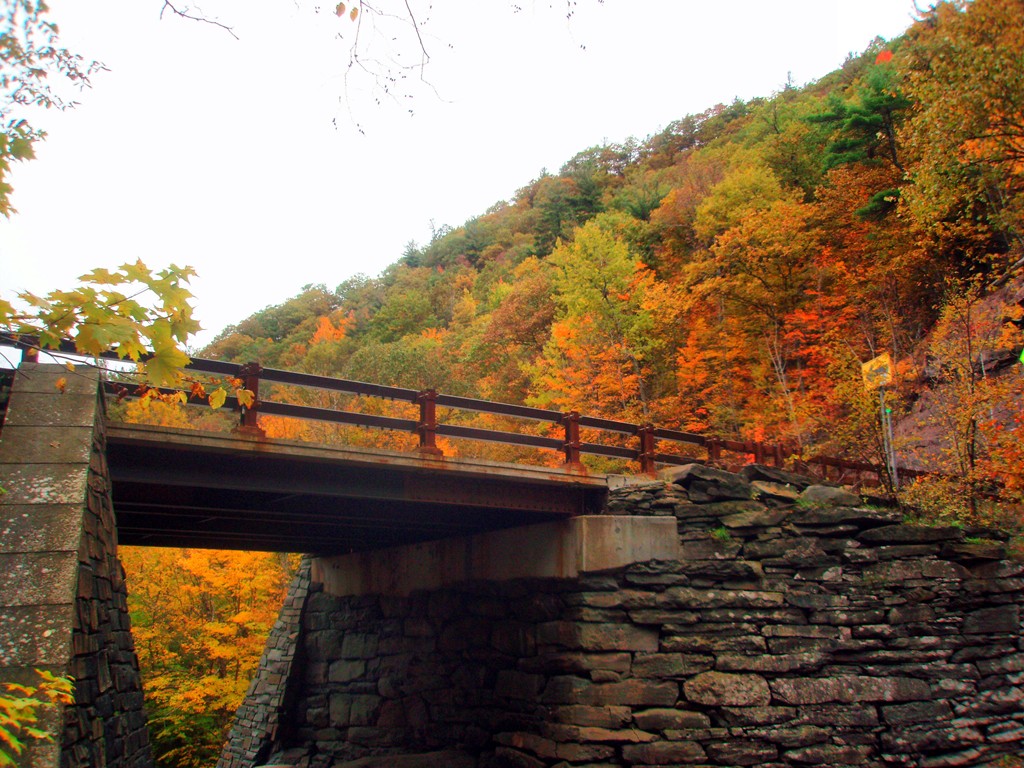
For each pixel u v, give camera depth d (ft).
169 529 40.14
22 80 10.94
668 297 78.02
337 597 49.80
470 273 197.57
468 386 100.22
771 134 116.47
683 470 34.88
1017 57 45.19
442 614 40.78
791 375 76.33
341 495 30.96
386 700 43.47
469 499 32.81
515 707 34.76
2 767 13.07
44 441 20.75
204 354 204.54
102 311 10.46
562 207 168.86
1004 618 33.91
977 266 66.74
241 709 53.42
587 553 32.83
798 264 75.72
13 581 17.78
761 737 31.24
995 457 38.34
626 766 30.66
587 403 77.10
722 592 33.01
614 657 31.99
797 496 35.29
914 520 35.63
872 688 32.32
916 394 57.82
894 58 84.74
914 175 58.95
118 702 22.59
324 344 157.07
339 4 12.03
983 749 32.22
